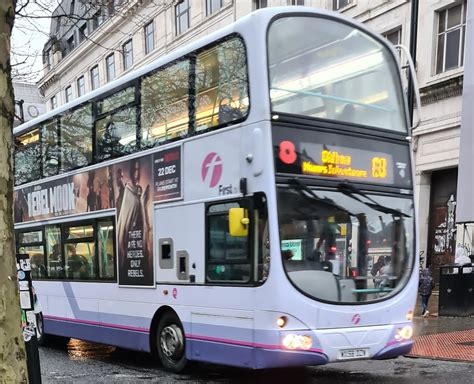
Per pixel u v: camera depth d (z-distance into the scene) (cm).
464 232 1587
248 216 631
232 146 666
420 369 784
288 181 618
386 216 680
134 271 837
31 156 1161
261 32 639
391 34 2005
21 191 1188
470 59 1463
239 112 661
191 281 722
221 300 669
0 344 296
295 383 719
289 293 595
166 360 774
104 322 903
